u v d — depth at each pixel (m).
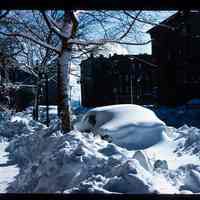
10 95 27.89
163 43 39.78
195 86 38.22
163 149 10.90
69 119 12.05
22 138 14.06
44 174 6.80
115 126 12.15
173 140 11.47
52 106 39.88
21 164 11.21
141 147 11.50
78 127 13.92
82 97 48.12
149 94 43.75
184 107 32.03
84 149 6.91
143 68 42.50
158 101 41.03
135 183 4.80
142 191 4.73
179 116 28.69
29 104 33.12
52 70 24.50
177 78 38.88
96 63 42.81
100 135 12.18
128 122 12.16
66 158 6.68
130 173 5.04
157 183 5.20
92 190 4.66
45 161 7.20
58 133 11.82
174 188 5.39
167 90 40.03
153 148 11.20
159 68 40.59
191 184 5.89
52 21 11.65
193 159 9.29
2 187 7.80
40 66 23.27
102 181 5.15
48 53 22.88
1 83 23.02
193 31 35.06
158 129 11.87
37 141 12.21
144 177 5.09
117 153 7.34
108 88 44.53
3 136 18.55
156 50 40.81
